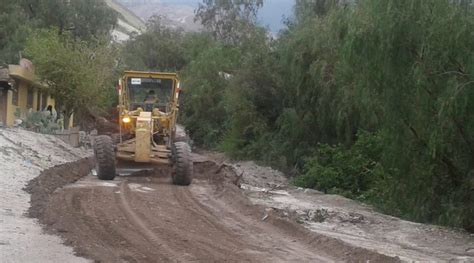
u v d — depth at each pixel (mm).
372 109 20359
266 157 36562
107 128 43406
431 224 19312
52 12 53594
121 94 22141
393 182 21109
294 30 38719
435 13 17219
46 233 11086
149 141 20078
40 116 32031
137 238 11500
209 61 50125
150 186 19344
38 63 36812
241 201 16828
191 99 49344
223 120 48438
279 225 13953
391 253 12477
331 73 32625
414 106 18219
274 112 40031
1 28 48938
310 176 29641
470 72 16641
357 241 13805
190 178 19938
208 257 10359
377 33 17953
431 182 20172
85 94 37906
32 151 22359
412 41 17609
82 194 16391
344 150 31016
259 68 40406
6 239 10258
